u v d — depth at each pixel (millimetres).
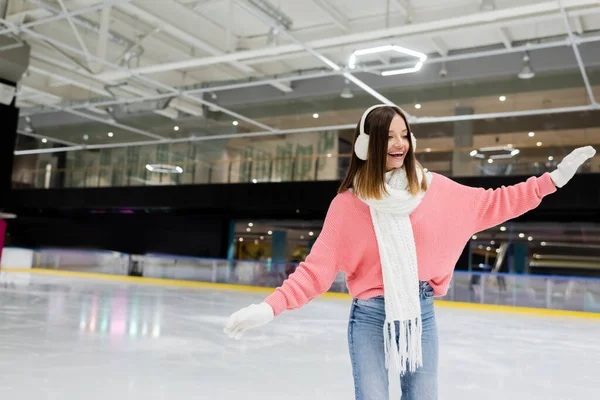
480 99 14883
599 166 14320
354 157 1636
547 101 14109
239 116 17297
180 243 21188
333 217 1592
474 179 15711
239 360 5082
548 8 9164
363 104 16422
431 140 16391
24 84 17812
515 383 4672
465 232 1604
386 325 1501
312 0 12352
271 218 19781
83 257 19984
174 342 5965
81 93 19734
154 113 20031
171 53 15859
